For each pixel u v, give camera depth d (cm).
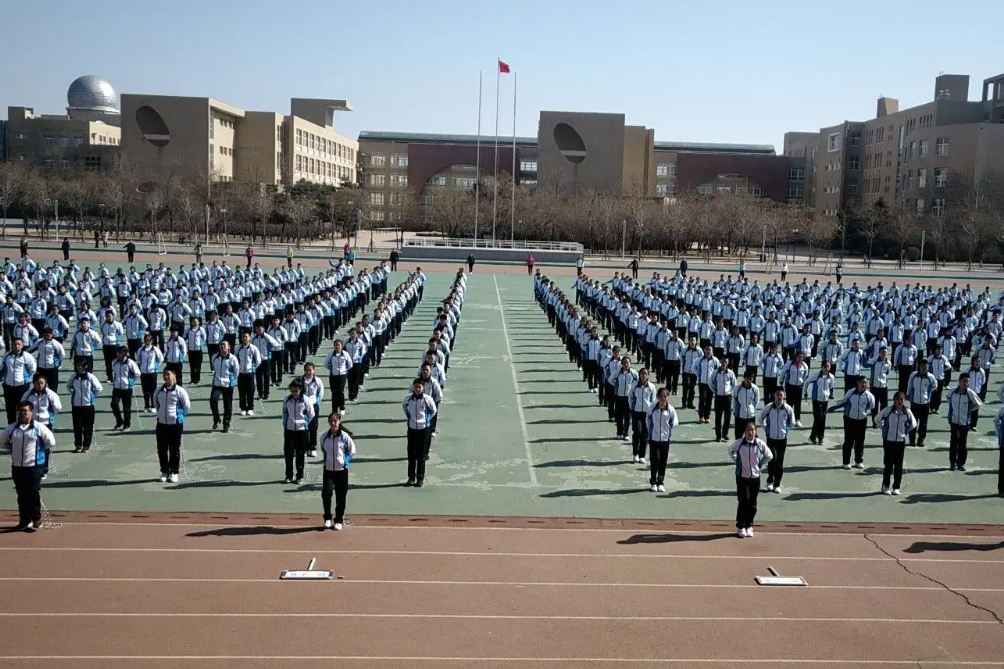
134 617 1094
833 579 1271
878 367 2250
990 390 2750
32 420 1382
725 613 1150
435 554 1326
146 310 2952
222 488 1606
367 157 13912
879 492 1697
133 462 1747
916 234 9794
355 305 3975
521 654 1027
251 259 6462
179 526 1412
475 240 8719
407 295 3919
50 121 11500
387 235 11794
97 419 2070
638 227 9119
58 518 1432
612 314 3616
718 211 9669
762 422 1672
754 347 2523
